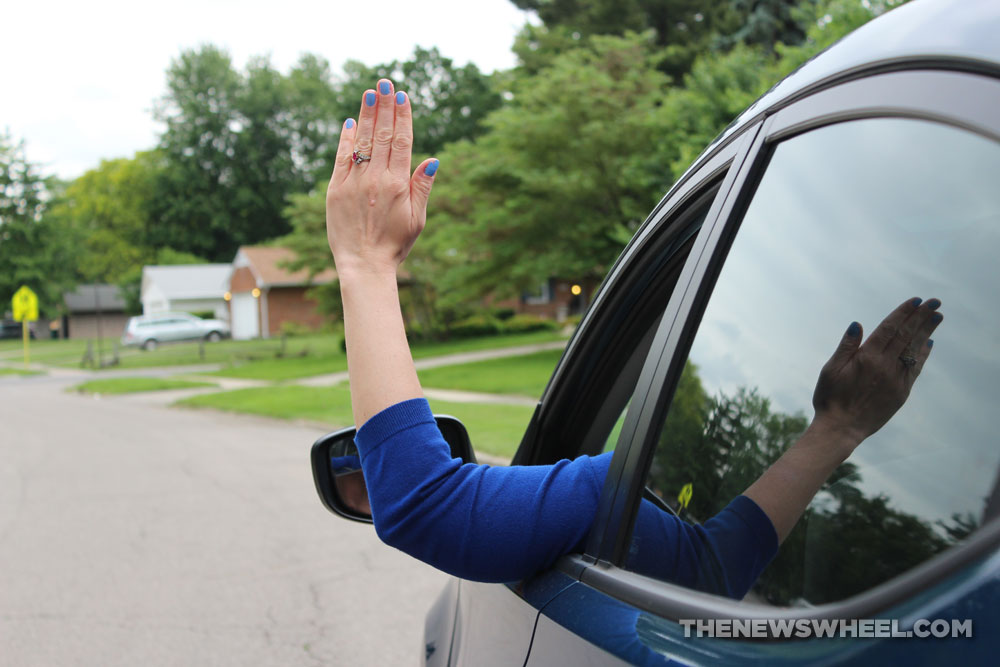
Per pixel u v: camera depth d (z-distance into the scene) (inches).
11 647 169.9
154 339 1984.5
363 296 43.5
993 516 27.8
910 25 32.9
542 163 847.1
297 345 1717.5
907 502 32.2
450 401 617.9
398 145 44.7
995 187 29.1
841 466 36.8
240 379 1099.9
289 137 3292.3
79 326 3097.9
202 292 2374.5
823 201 38.4
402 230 44.7
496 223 855.7
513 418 494.0
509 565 42.4
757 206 43.4
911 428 32.8
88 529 269.7
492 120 864.3
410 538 41.3
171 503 308.2
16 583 212.5
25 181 2849.4
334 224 45.2
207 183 3117.6
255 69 3255.4
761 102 44.7
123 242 3462.1
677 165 629.0
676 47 1189.7
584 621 40.9
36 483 362.3
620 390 61.9
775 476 41.2
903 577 26.5
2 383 1302.9
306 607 191.3
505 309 1685.5
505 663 48.6
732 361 46.8
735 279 46.0
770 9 1064.8
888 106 32.2
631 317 57.6
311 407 653.9
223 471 381.1
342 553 234.7
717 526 43.6
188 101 3093.0
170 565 226.1
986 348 29.4
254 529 264.5
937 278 31.9
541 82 837.8
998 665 22.5
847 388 37.2
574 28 1534.2
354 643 170.2
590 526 43.7
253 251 2139.5
